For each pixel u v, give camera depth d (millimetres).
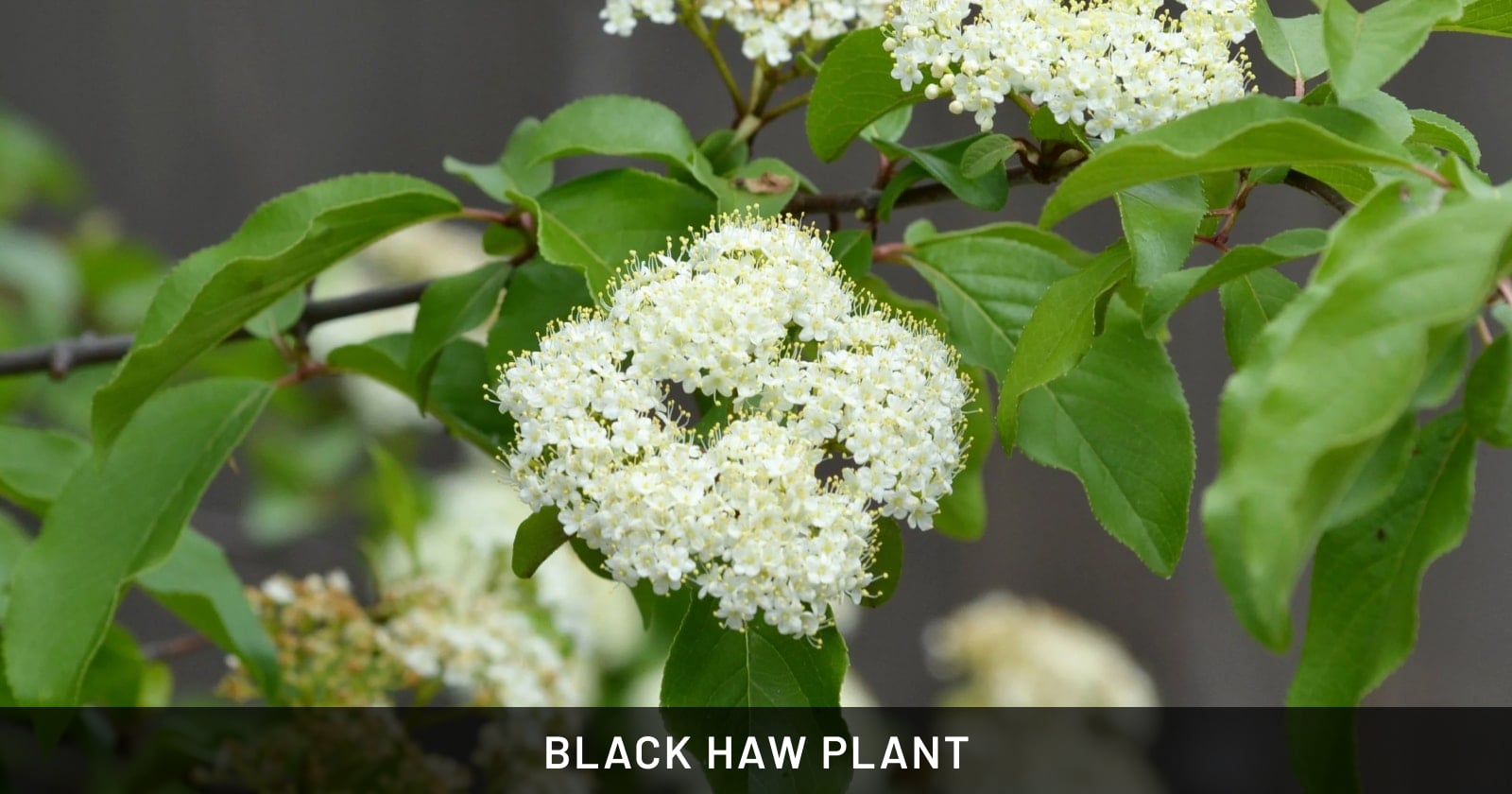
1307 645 667
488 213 790
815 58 820
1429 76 1624
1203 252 787
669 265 715
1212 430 1820
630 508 689
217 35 1869
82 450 834
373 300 840
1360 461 631
